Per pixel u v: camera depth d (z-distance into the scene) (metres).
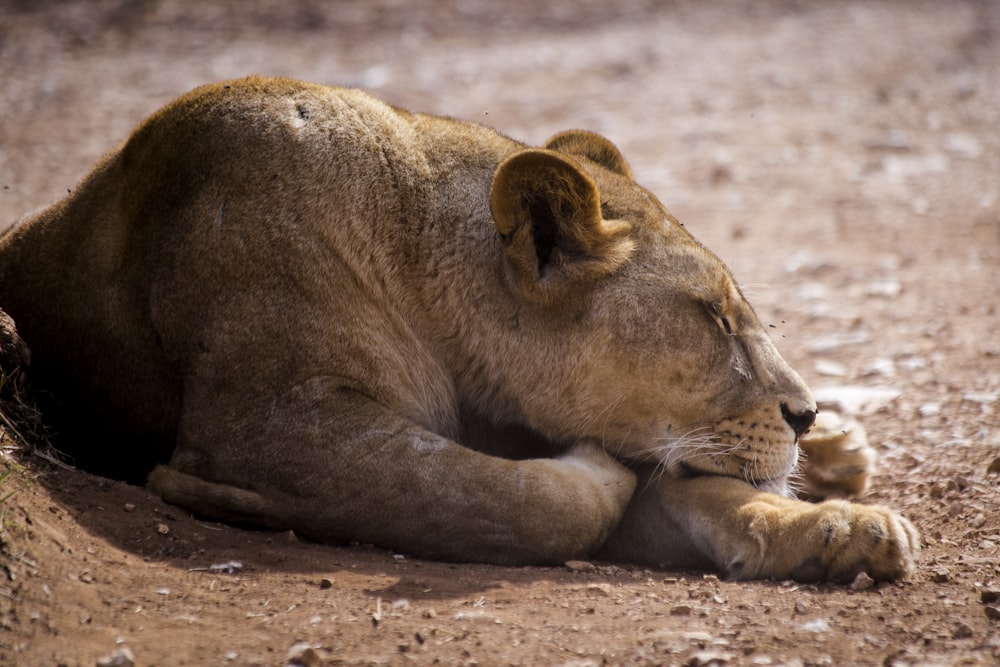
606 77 32.22
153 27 34.84
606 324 9.16
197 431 8.70
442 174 9.48
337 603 7.36
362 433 8.54
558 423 9.41
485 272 9.22
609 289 9.16
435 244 9.23
